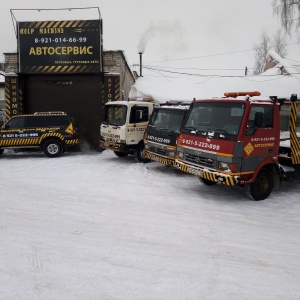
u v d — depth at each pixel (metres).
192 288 3.64
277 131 7.02
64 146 12.51
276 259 4.43
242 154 6.43
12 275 3.83
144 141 10.10
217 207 6.62
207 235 5.20
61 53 13.71
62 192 7.46
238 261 4.34
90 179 8.77
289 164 7.75
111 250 4.55
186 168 7.40
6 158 12.30
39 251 4.47
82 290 3.55
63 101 14.77
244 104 6.48
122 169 10.15
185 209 6.44
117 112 10.83
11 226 5.38
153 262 4.23
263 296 3.52
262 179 7.09
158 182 8.52
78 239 4.91
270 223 5.82
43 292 3.50
